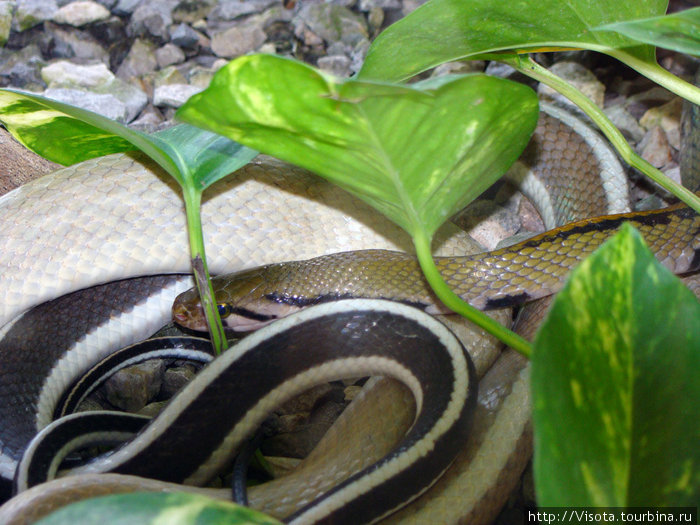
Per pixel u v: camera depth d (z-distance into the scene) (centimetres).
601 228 76
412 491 67
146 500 46
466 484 69
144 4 98
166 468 69
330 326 71
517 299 76
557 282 76
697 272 77
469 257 77
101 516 44
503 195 86
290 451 73
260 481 71
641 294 54
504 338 67
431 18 68
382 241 79
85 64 96
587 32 68
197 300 77
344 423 72
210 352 77
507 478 70
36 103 74
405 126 63
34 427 74
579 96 71
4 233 75
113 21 98
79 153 78
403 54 70
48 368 76
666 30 63
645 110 87
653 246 76
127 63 96
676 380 55
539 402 50
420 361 71
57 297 76
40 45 97
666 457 57
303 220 79
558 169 84
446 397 69
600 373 55
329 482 69
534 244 76
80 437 70
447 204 67
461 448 68
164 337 76
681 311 54
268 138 64
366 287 77
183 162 71
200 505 46
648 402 56
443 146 64
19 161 81
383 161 64
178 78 95
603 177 82
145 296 78
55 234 75
